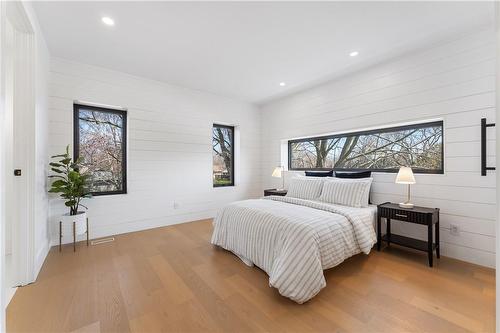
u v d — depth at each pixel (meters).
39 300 1.70
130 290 1.84
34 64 2.01
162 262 2.38
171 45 2.58
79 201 2.91
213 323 1.47
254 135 4.97
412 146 2.92
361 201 2.83
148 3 1.91
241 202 2.86
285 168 4.67
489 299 1.71
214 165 4.59
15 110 1.95
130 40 2.48
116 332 1.39
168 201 3.78
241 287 1.89
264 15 2.07
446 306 1.63
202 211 4.19
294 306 1.64
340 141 3.78
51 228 2.75
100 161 3.32
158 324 1.46
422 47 2.59
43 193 2.40
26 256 1.93
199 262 2.38
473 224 2.31
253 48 2.65
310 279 1.69
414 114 2.70
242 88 3.99
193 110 4.06
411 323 1.46
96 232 3.14
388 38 2.42
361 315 1.54
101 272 2.14
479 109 2.27
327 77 3.47
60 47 2.63
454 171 2.43
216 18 2.11
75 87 2.97
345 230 2.17
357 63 3.00
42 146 2.35
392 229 2.92
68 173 2.60
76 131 3.12
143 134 3.53
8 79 1.92
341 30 2.29
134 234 3.30
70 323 1.46
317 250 1.80
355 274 2.11
